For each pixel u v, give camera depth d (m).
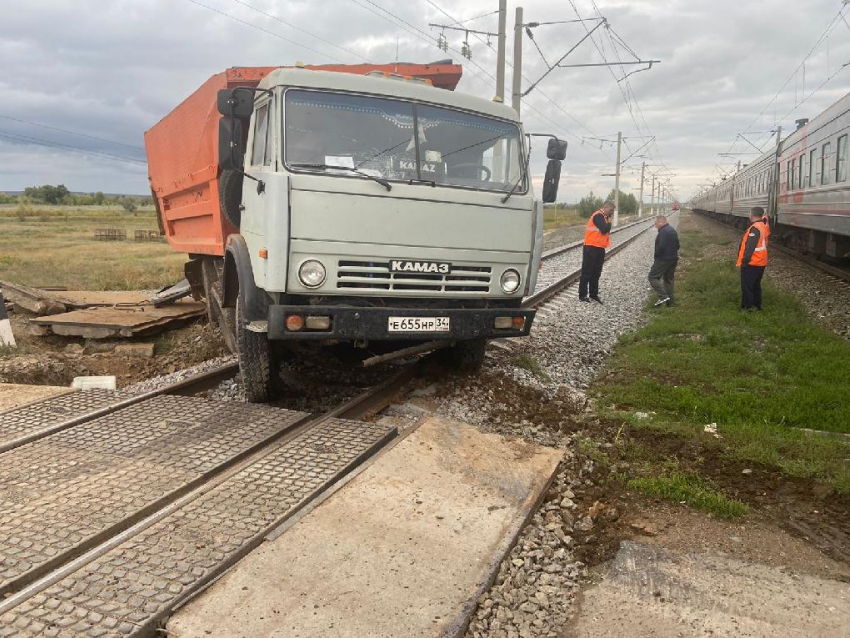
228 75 6.70
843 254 16.67
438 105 5.64
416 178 5.38
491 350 8.18
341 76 5.36
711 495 4.38
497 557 3.47
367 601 3.02
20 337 9.16
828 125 15.98
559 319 11.02
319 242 4.97
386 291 5.25
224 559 3.24
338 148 5.18
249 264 5.67
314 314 5.05
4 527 3.54
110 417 5.32
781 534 4.04
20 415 5.32
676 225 52.69
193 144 7.78
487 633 3.02
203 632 2.78
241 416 5.36
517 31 19.52
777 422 6.00
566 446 5.35
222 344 8.62
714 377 7.48
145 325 8.98
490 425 5.73
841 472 4.73
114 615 2.80
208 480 4.26
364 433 4.94
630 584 3.50
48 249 32.56
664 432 5.61
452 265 5.43
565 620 3.20
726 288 13.86
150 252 30.83
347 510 3.80
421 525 3.72
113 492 3.96
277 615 2.90
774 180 23.98
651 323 11.01
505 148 5.85
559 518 4.16
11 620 2.75
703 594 3.40
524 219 5.75
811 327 9.81
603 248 13.08
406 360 7.65
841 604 3.31
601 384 7.39
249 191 5.69
